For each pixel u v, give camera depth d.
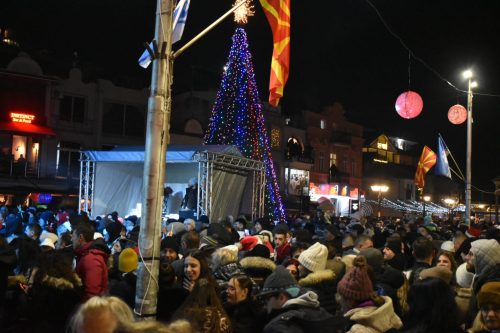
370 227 15.54
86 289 5.43
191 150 17.22
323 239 9.84
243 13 7.79
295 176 44.16
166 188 18.61
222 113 34.12
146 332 1.88
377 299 3.98
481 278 4.74
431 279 3.81
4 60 30.64
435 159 25.38
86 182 20.12
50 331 5.14
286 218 29.72
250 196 19.66
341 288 4.11
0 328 5.70
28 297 5.64
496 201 35.38
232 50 33.19
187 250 6.36
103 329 2.55
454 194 65.38
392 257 7.23
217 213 18.11
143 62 6.88
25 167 29.66
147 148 5.14
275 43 8.29
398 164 60.00
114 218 13.12
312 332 3.75
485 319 3.56
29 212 15.32
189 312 3.93
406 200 57.66
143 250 4.97
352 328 3.84
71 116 31.73
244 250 7.91
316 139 47.78
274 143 42.62
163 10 5.32
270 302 4.28
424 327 3.69
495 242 5.13
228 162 17.95
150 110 5.18
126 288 5.58
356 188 51.84
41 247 7.68
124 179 20.75
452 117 19.75
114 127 33.44
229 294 4.61
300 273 5.69
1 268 6.29
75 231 6.15
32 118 29.94
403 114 14.75
